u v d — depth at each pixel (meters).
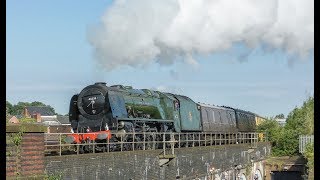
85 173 17.03
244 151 40.81
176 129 30.52
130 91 26.09
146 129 25.78
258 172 44.97
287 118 56.44
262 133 50.66
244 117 49.03
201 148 29.64
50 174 15.27
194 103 34.78
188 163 27.23
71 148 21.44
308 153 32.31
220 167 33.59
